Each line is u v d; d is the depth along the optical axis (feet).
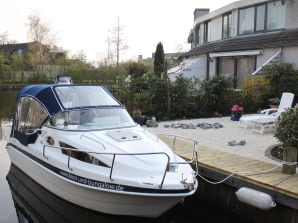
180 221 23.13
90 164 20.92
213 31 80.02
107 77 118.01
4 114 63.77
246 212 22.57
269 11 61.46
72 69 123.24
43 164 23.77
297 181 20.86
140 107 45.60
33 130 26.55
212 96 48.44
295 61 53.11
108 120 24.98
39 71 134.00
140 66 97.35
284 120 23.48
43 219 23.32
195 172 21.38
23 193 27.48
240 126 39.14
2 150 38.11
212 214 24.43
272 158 26.32
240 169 23.31
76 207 22.82
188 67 73.56
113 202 20.25
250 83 52.19
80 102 25.75
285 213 20.20
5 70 132.26
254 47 58.34
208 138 33.47
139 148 21.50
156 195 18.83
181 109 46.91
